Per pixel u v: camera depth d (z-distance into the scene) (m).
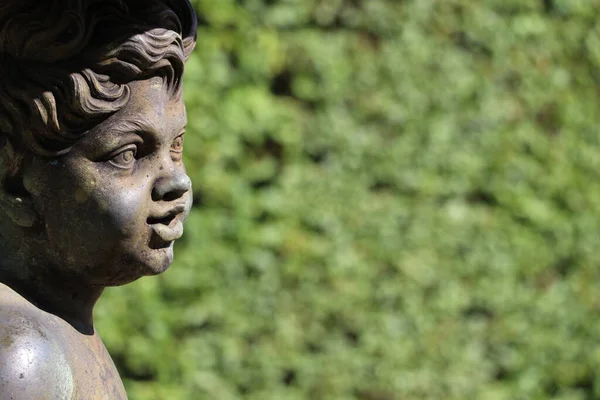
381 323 7.53
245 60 6.92
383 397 7.57
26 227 2.62
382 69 7.50
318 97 7.29
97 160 2.54
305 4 7.18
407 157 7.61
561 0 8.22
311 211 7.28
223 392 6.96
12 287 2.63
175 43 2.59
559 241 8.25
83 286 2.71
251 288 7.07
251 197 7.05
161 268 2.69
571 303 8.30
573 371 8.32
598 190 8.41
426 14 7.67
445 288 7.75
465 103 7.84
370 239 7.48
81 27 2.48
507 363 8.05
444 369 7.77
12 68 2.53
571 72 8.30
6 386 2.33
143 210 2.59
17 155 2.56
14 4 2.49
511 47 8.02
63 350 2.54
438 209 7.77
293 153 7.22
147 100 2.55
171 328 6.82
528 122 8.12
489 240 7.95
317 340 7.34
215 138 6.82
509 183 8.03
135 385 6.69
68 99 2.48
